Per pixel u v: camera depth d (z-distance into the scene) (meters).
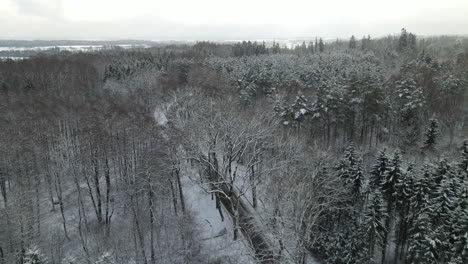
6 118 56.22
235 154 43.81
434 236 29.44
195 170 54.03
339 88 65.12
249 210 44.00
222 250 37.72
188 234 39.03
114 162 48.22
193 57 141.00
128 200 43.59
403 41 137.12
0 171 45.00
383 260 35.78
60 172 48.22
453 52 122.62
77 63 110.56
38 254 26.52
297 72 91.94
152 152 44.59
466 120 59.44
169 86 90.06
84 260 36.06
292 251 35.06
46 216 45.09
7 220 36.28
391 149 58.84
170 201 46.59
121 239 40.47
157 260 37.44
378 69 88.56
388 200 37.53
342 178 39.78
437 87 65.44
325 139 63.75
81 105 65.44
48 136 51.97
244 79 87.12
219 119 42.97
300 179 39.22
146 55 144.75
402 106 61.97
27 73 91.44
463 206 30.27
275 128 53.66
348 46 168.50
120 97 79.25
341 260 34.44
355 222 37.06
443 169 36.12
